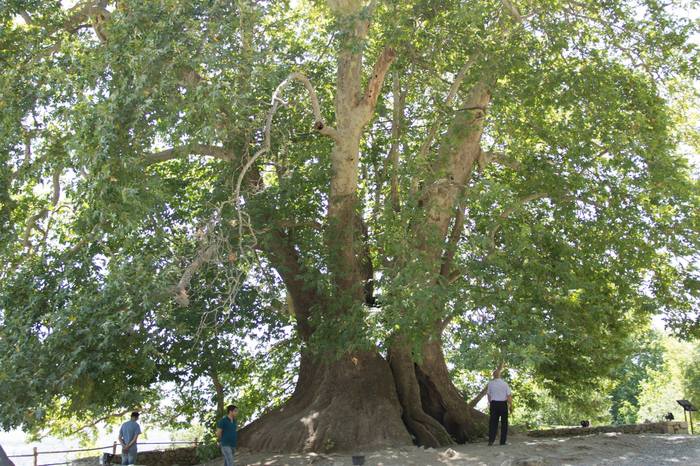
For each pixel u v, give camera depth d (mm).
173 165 17844
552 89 15164
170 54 12688
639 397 39969
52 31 15320
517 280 12906
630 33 15891
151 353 14555
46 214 15227
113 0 15641
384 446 14484
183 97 12656
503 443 14547
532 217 16797
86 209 12922
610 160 14812
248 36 13484
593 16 16391
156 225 14008
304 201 15766
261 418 17016
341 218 15008
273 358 20844
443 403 16828
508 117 16438
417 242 14328
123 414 19969
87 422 20297
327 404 15703
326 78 17297
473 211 15984
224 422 13031
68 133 13164
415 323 12914
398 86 17141
